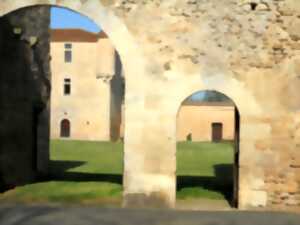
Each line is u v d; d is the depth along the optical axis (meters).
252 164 11.34
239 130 11.45
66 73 43.78
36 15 15.77
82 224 9.12
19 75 14.57
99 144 33.06
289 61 11.38
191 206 11.47
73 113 43.59
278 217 10.29
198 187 13.95
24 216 9.75
